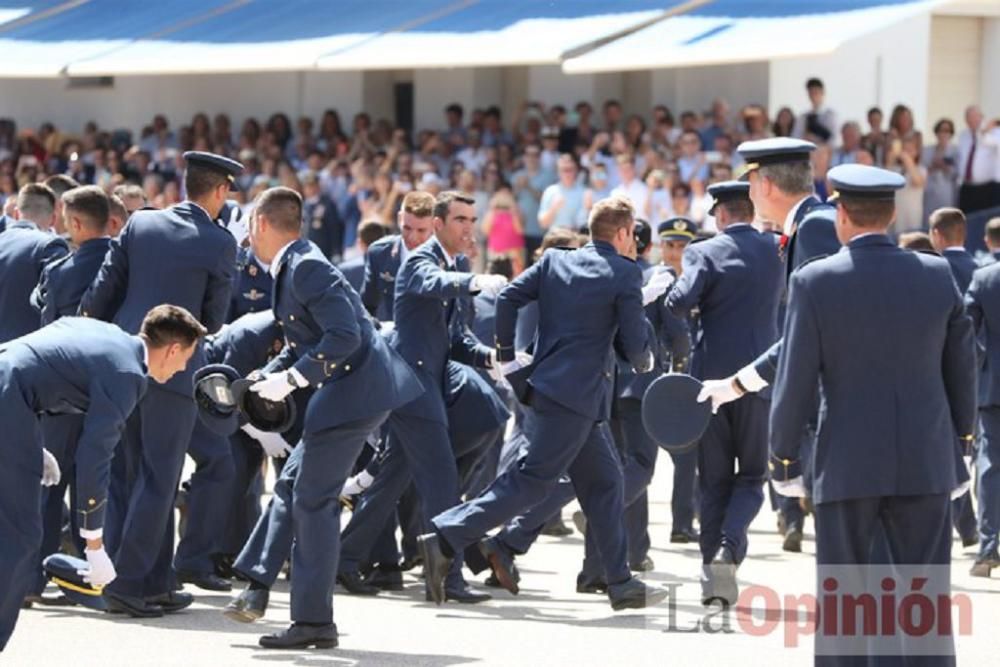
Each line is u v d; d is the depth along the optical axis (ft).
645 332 82.07
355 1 188.34
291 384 73.20
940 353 63.16
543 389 81.51
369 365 75.46
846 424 62.18
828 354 62.23
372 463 89.86
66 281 87.86
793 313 62.49
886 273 62.28
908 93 225.15
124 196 108.47
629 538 96.78
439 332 87.92
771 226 91.25
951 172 191.52
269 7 192.34
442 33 168.96
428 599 88.12
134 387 70.90
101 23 197.47
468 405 88.89
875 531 63.72
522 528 87.30
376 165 206.49
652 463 95.45
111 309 85.87
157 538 82.43
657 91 228.02
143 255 84.33
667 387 71.92
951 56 229.66
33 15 203.72
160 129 240.94
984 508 96.43
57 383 69.87
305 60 166.50
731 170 172.04
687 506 107.65
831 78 219.82
